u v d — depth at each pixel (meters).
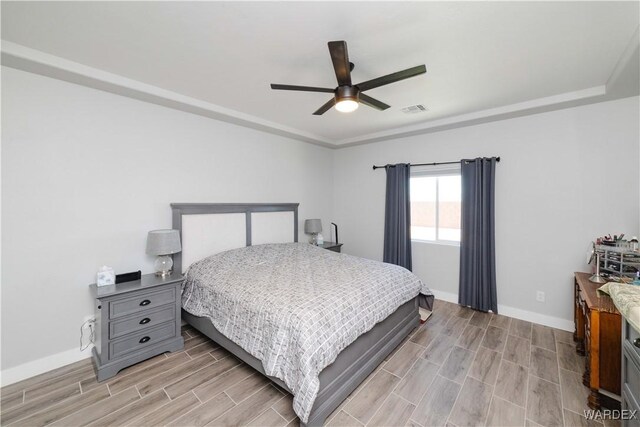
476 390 2.03
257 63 2.18
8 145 2.09
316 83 2.54
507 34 1.78
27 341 2.18
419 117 3.48
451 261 3.87
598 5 1.51
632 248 2.38
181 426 1.71
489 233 3.41
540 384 2.08
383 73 2.32
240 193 3.70
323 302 2.01
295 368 1.69
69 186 2.36
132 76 2.40
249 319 2.08
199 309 2.62
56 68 2.09
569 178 2.93
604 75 2.33
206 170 3.33
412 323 2.92
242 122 3.51
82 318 2.43
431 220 4.20
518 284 3.28
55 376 2.19
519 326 3.07
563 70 2.25
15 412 1.82
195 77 2.42
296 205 4.41
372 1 1.49
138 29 1.75
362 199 4.84
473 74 2.33
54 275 2.30
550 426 1.71
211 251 3.32
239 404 1.89
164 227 2.97
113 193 2.61
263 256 3.26
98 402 1.91
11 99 2.09
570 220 2.94
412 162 4.17
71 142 2.37
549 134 3.04
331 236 5.21
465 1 1.49
